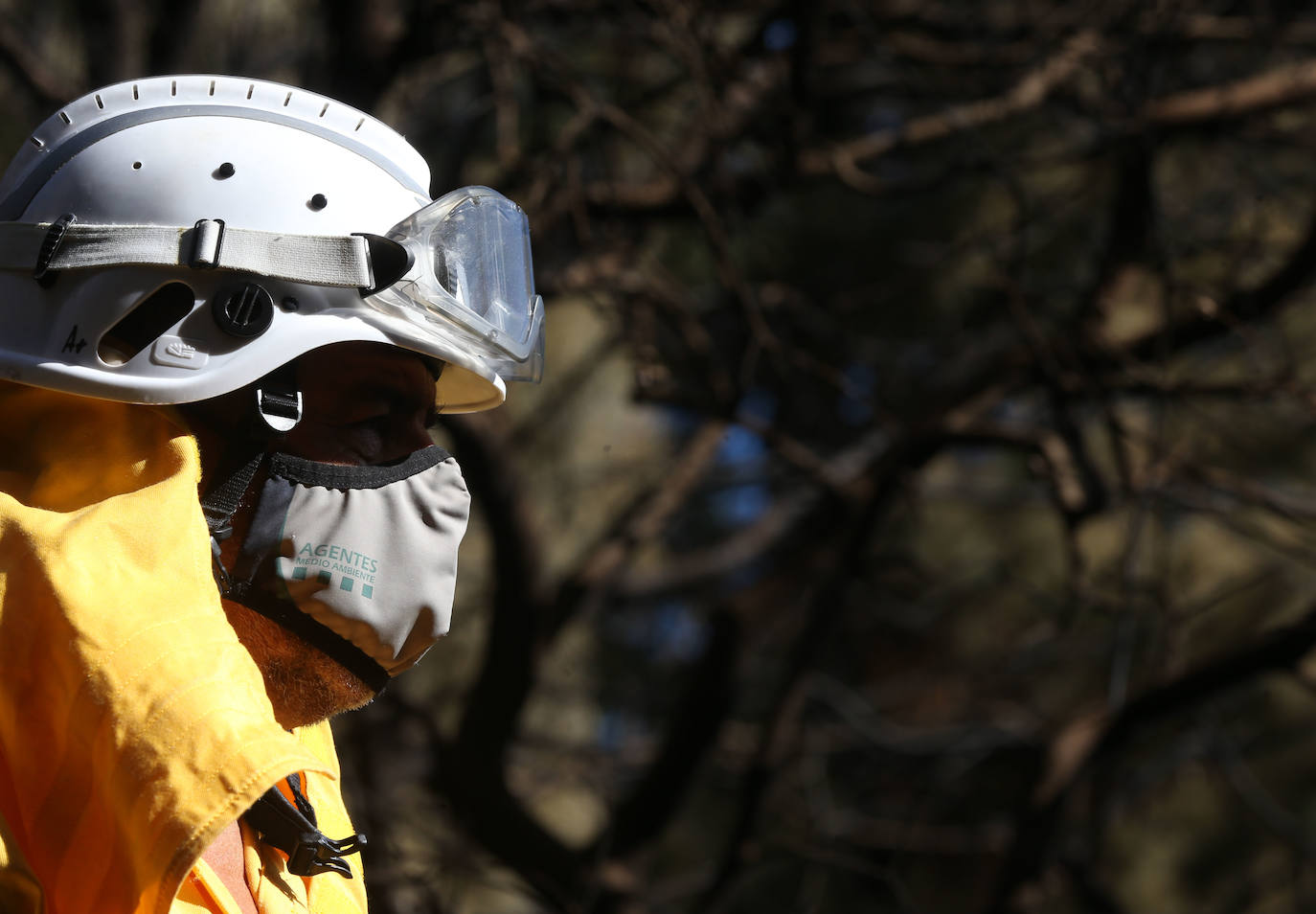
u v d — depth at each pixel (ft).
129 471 7.35
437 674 37.11
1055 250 38.93
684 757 28.37
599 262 29.09
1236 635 39.93
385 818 28.14
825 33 31.83
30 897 6.32
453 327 8.87
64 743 6.52
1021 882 31.76
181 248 7.86
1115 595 36.94
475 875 28.35
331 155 8.66
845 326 40.34
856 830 35.14
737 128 32.24
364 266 8.21
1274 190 34.27
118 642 6.49
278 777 6.23
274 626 7.98
